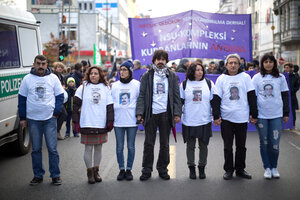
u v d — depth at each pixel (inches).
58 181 213.9
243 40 424.8
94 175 219.6
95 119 214.5
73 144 338.3
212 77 404.5
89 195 192.7
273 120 222.2
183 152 295.0
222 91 221.5
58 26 2170.3
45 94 214.2
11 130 274.5
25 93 215.8
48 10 2588.6
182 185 207.8
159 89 219.8
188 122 220.1
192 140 222.5
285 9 1611.7
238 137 221.9
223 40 422.6
